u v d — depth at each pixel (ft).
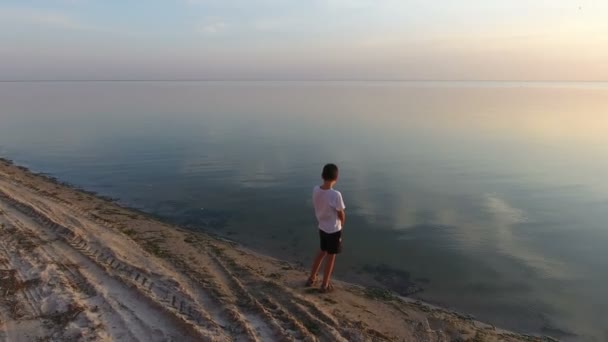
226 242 31.14
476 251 29.99
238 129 99.45
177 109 159.43
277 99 239.30
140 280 19.67
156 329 15.34
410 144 77.92
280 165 60.03
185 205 41.52
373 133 92.43
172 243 27.09
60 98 241.76
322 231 19.98
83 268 20.51
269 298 19.04
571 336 20.18
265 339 15.35
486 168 57.57
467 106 180.04
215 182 50.49
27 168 58.44
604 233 33.50
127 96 271.08
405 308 20.63
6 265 20.36
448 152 69.87
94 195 44.60
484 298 23.63
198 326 15.65
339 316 18.25
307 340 15.48
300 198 43.57
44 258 21.35
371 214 37.91
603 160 62.69
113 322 15.66
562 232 33.78
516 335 19.52
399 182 49.93
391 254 29.40
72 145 76.95
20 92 340.18
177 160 63.62
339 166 58.95
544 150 71.72
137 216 35.24
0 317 15.66
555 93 354.95
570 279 25.90
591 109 161.79
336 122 114.93
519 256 29.22
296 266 26.94
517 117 128.26
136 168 58.49
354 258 28.71
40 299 17.13
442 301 23.26
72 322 15.43
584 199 42.91
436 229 34.30
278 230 34.58
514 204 41.29
